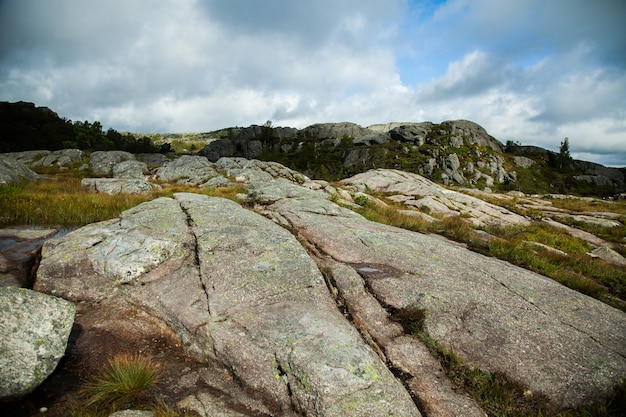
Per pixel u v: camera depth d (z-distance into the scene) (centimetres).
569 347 609
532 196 4466
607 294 1019
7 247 1002
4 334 490
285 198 1855
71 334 633
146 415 449
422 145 12531
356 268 858
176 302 685
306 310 650
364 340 620
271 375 519
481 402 507
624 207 3328
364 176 3928
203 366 573
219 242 895
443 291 747
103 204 1742
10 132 8912
